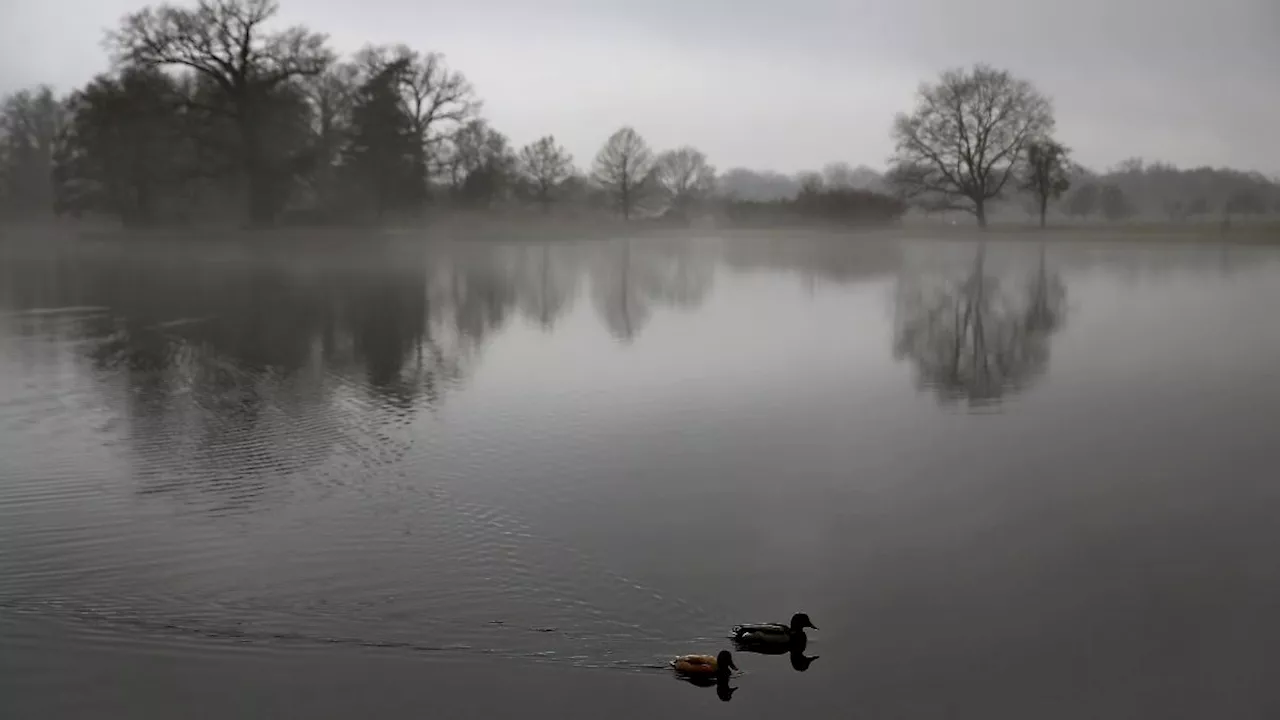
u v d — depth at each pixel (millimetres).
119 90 71438
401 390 22906
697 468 16672
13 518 14328
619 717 9414
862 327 32906
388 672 10180
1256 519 14195
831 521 14242
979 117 98000
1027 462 16984
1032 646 10719
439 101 87438
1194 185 176250
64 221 94625
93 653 10516
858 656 10500
